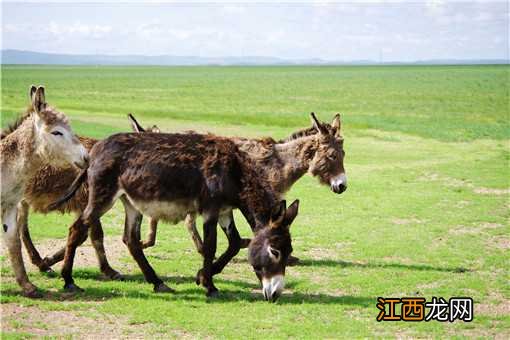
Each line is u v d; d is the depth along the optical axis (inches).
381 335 285.1
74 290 333.4
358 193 669.9
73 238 332.5
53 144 319.0
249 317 300.2
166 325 286.8
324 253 439.8
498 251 446.6
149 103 2258.9
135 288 344.2
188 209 338.3
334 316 306.7
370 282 366.9
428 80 4318.4
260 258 317.7
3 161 323.0
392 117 1694.1
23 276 322.7
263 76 5329.7
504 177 776.3
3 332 270.4
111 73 6156.5
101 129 1084.5
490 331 295.1
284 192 413.7
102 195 333.7
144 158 332.2
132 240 345.1
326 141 402.9
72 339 267.4
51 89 3157.0
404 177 775.1
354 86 3624.5
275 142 414.6
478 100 2475.4
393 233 498.0
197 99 2534.5
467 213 574.9
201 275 344.5
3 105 1857.8
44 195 360.8
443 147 1106.1
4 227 320.5
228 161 331.9
